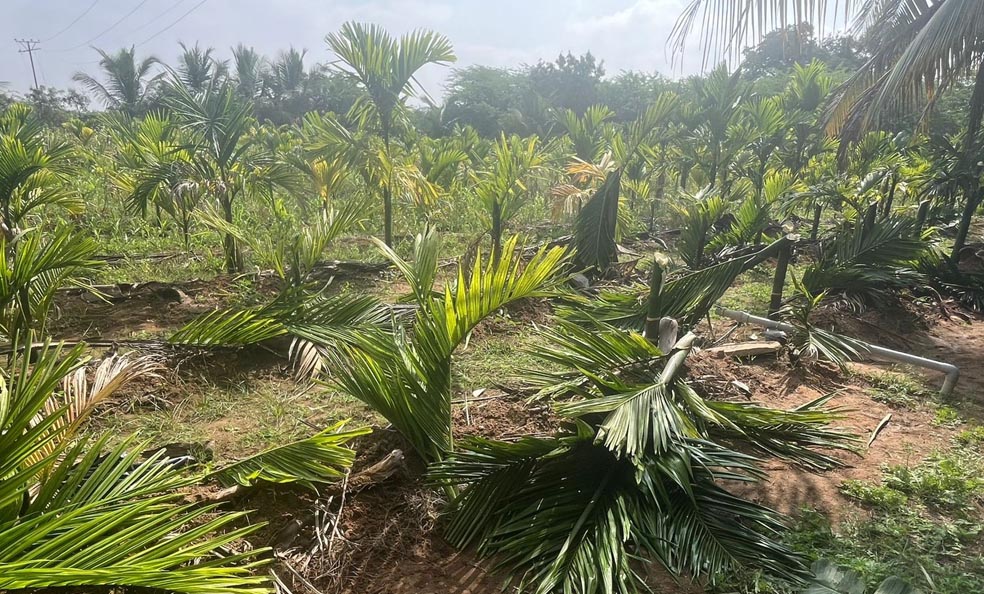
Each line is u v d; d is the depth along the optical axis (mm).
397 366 3270
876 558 2986
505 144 8031
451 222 10914
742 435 3430
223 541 2031
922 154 11219
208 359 4805
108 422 3934
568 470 3197
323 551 2912
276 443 3857
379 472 3414
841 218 11047
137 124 14812
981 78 7707
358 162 7996
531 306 6570
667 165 13562
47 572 1600
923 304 7168
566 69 37656
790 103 14602
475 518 3041
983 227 12555
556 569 2689
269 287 6922
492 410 4352
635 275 7988
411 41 7695
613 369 3387
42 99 28891
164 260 8016
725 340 5988
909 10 7469
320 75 39531
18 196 6824
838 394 4969
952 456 4031
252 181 7719
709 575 2795
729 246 7059
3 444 1882
